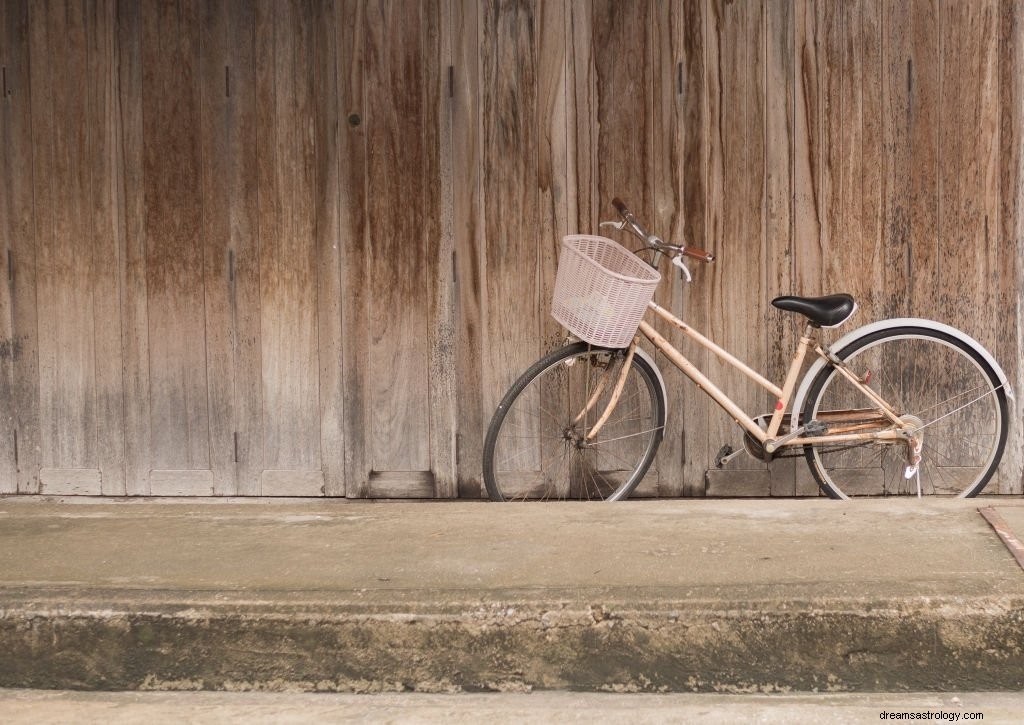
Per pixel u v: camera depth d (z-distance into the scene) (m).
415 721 2.75
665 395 4.70
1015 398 4.80
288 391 5.05
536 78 4.86
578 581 3.14
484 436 5.00
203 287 5.03
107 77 4.98
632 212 4.88
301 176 4.96
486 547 3.51
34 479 5.16
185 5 4.93
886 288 4.82
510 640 2.97
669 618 2.94
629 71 4.83
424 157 4.91
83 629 3.03
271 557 3.43
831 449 4.57
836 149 4.79
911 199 4.78
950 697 2.89
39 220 5.07
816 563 3.25
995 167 4.73
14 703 2.93
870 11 4.73
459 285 4.95
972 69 4.71
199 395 5.08
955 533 3.57
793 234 4.84
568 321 4.30
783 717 2.74
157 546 3.57
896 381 4.85
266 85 4.93
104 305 5.07
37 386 5.13
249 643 3.01
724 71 4.80
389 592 3.08
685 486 4.96
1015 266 4.75
